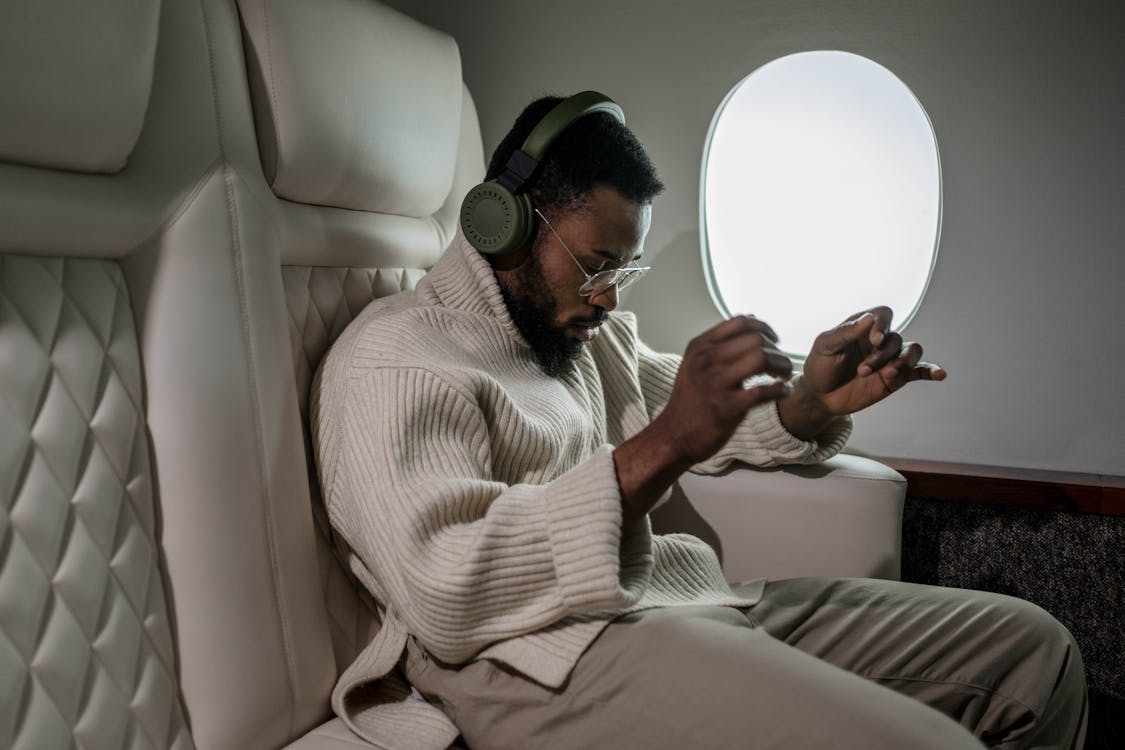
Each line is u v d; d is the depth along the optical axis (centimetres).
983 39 129
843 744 62
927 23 131
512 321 95
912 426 140
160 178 74
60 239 67
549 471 91
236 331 78
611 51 147
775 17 138
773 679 67
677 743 68
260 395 79
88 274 69
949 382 137
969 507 128
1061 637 90
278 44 85
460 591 71
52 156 65
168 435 73
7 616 60
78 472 66
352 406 81
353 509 78
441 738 77
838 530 107
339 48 92
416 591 73
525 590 73
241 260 79
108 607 66
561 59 150
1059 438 133
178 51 77
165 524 72
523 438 87
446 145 112
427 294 95
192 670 72
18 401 63
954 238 134
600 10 146
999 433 136
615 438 115
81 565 65
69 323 67
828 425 112
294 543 81
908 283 123
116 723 66
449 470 77
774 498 110
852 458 115
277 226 86
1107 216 127
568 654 74
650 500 74
